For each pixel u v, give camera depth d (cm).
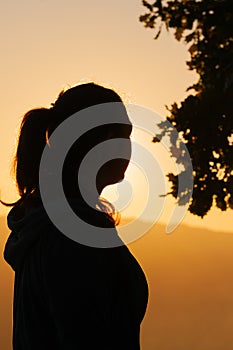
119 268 388
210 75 630
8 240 421
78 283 382
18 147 422
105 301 383
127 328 389
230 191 618
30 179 419
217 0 635
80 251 386
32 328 395
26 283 398
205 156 623
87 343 381
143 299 397
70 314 380
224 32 632
